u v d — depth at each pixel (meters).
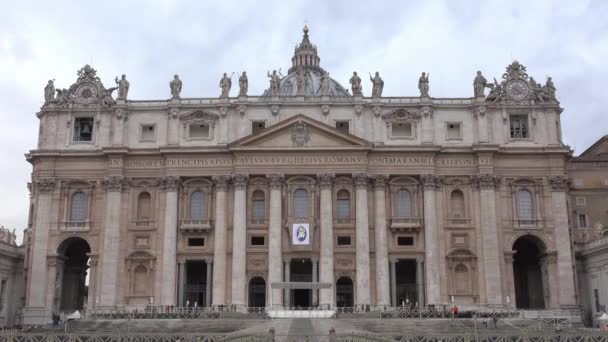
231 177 76.25
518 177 76.81
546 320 64.69
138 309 72.69
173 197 75.88
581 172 86.31
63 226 76.12
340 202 76.31
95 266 75.38
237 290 72.62
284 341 37.50
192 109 78.56
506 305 72.88
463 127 78.25
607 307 72.56
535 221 75.69
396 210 76.25
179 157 76.81
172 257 74.38
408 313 66.12
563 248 74.75
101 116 79.06
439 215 75.81
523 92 79.31
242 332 44.12
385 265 73.81
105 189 76.94
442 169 77.06
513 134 79.12
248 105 78.19
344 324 54.12
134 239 75.88
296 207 75.81
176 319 61.22
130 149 77.00
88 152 77.38
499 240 75.12
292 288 69.88
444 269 74.50
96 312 70.50
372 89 78.88
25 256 78.00
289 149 75.38
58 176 77.56
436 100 79.38
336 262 74.38
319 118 77.88
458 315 66.44
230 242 75.12
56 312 73.69
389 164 76.44
